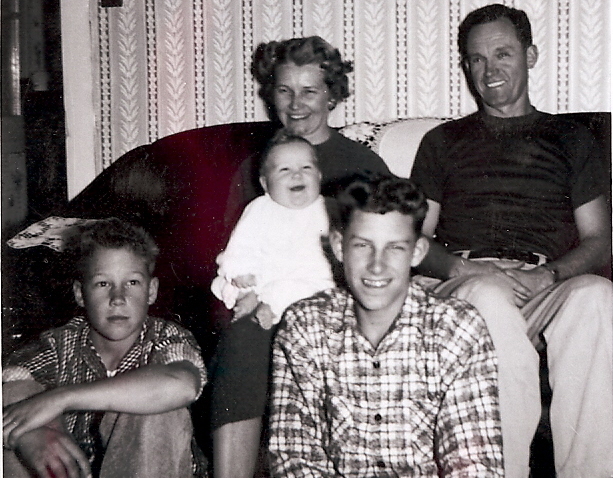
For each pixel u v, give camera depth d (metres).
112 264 1.39
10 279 1.45
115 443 1.20
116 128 2.07
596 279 1.33
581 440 1.26
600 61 1.91
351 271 1.26
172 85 2.05
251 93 2.02
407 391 1.22
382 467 1.22
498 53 1.67
